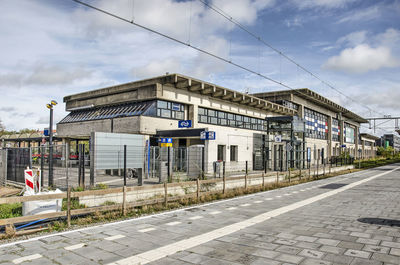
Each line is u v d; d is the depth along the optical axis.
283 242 5.88
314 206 10.20
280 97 37.88
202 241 6.02
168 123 22.75
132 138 12.87
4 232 6.59
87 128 26.00
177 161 17.02
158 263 4.79
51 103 14.54
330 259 4.89
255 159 27.34
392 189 15.17
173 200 10.80
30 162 12.91
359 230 6.79
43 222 7.69
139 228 7.18
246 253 5.24
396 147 116.06
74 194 7.54
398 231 6.68
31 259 5.00
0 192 13.30
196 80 22.81
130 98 23.78
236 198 12.44
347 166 36.12
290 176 21.20
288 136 25.62
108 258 5.04
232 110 28.16
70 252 5.36
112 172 17.12
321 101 42.84
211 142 22.23
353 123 64.19
